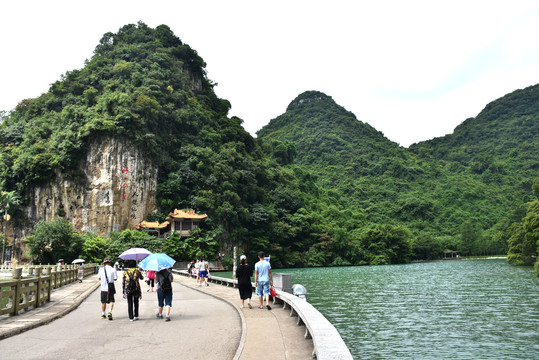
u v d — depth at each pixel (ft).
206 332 39.32
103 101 314.96
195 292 83.61
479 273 211.20
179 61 433.07
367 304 103.81
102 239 254.06
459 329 72.28
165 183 316.81
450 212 592.60
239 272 52.34
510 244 286.66
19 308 51.01
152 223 293.02
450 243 484.33
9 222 290.15
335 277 201.05
